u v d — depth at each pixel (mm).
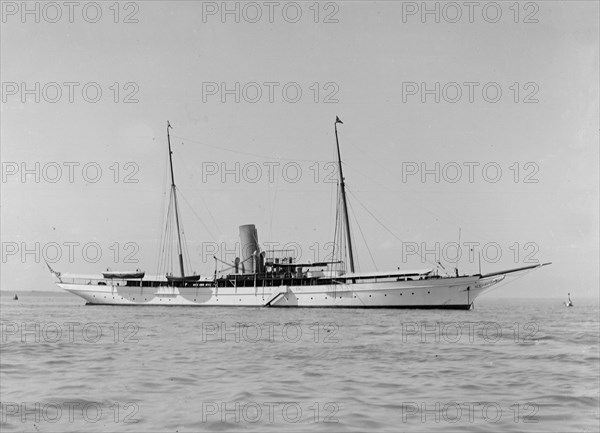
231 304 86688
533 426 16359
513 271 73625
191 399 19688
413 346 36219
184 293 90312
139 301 94812
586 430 15867
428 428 16062
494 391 21594
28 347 34875
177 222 98062
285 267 85812
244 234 89938
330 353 32438
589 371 26375
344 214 86375
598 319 74312
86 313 80312
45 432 15594
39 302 167750
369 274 78312
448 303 74875
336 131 86438
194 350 33562
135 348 34625
